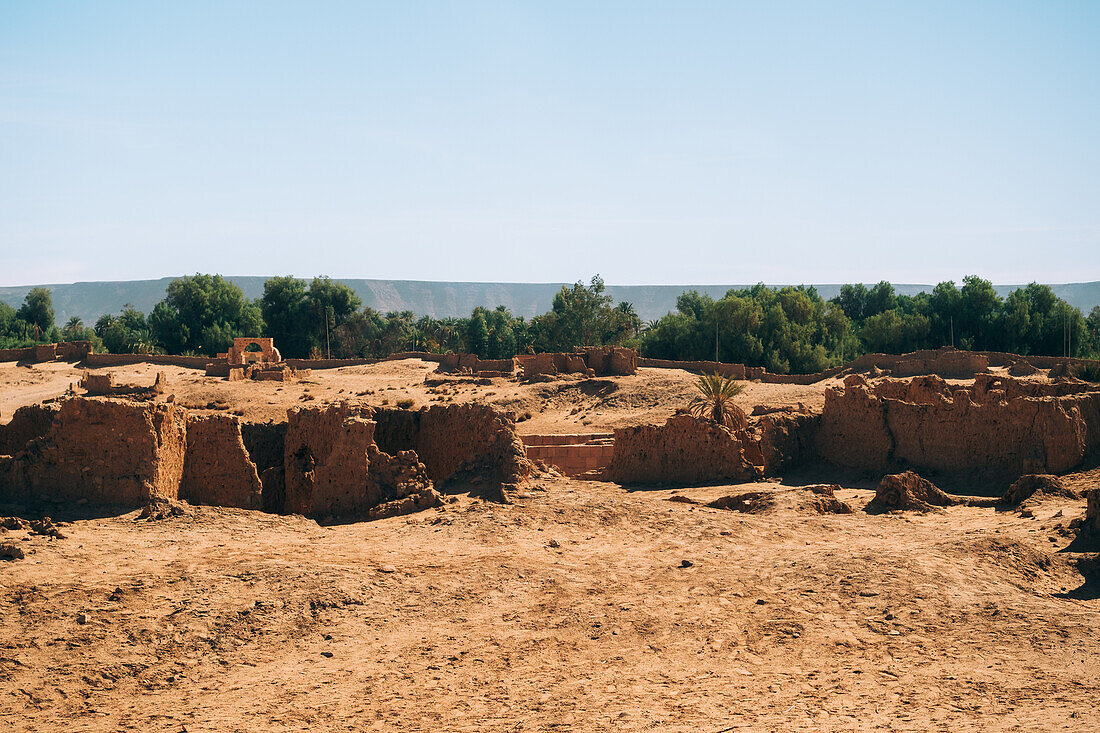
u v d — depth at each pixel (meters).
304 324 144.00
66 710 14.09
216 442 27.84
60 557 20.52
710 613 18.41
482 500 27.36
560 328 138.00
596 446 43.94
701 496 32.38
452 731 13.23
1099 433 33.16
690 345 107.25
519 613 18.50
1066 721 12.81
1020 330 109.25
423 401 74.06
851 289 144.00
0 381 80.62
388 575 20.36
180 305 143.25
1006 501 29.28
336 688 15.01
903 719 13.20
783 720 13.28
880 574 20.17
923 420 35.66
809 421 39.28
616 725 13.27
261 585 19.17
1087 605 19.00
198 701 14.53
